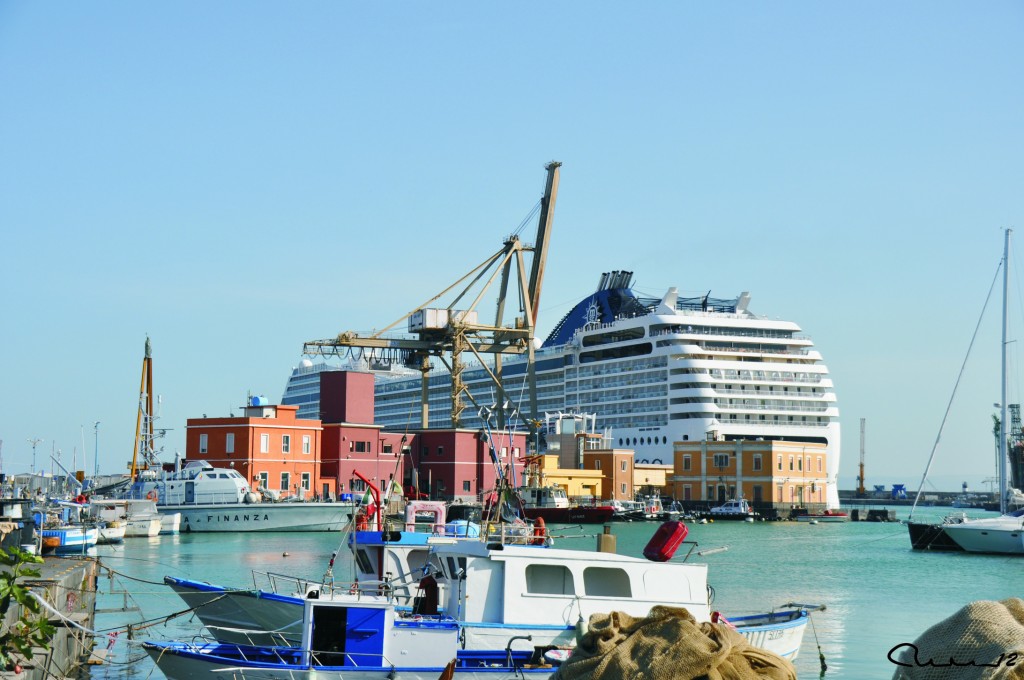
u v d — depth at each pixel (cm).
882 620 4978
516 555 2922
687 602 3033
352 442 11756
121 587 5403
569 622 2923
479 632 2852
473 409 19850
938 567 7675
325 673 2669
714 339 17188
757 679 1220
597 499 14175
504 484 4075
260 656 2756
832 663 3875
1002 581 6725
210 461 11119
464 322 12162
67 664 3091
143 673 3397
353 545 3306
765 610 5206
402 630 2742
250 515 9844
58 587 3056
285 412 11206
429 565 3098
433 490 12206
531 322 12731
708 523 14450
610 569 2994
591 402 18225
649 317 17600
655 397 17250
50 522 7219
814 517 15562
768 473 15338
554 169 13150
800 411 17088
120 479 11925
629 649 1291
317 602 2728
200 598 3241
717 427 16612
